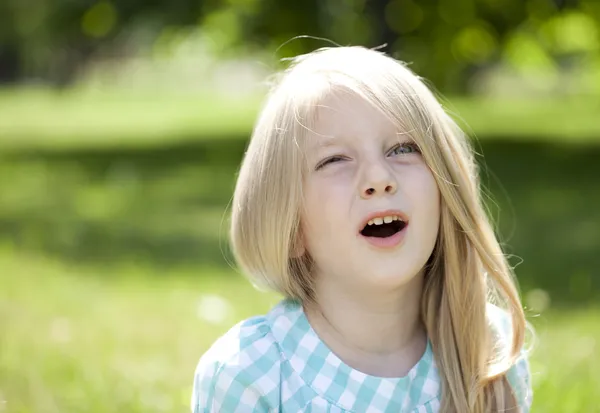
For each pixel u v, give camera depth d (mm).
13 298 5891
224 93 46094
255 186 2529
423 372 2590
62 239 8570
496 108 28375
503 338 2750
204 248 7965
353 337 2525
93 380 4117
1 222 9766
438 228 2578
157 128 24172
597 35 19562
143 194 12000
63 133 23172
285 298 2662
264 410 2459
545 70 22547
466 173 2574
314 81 2514
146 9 18344
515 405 2684
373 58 2600
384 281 2398
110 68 52562
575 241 7781
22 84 51469
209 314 5352
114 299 5879
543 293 5641
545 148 16234
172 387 4039
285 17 17672
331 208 2406
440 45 17922
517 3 17672
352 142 2432
